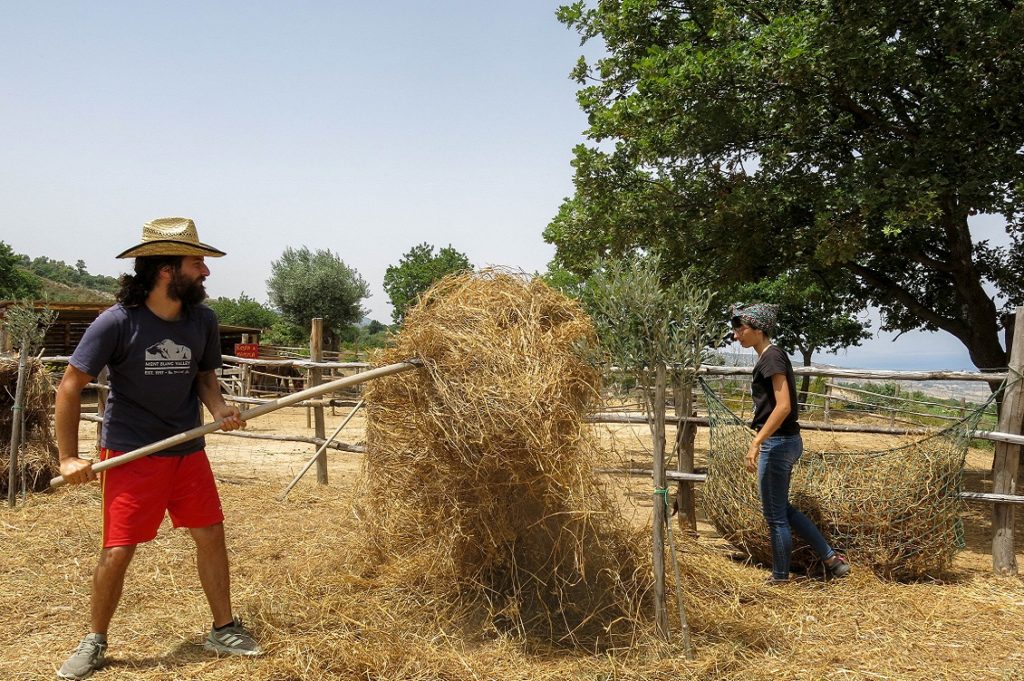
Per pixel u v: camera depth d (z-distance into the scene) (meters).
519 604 3.62
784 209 8.45
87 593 4.14
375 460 3.98
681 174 8.45
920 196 6.33
